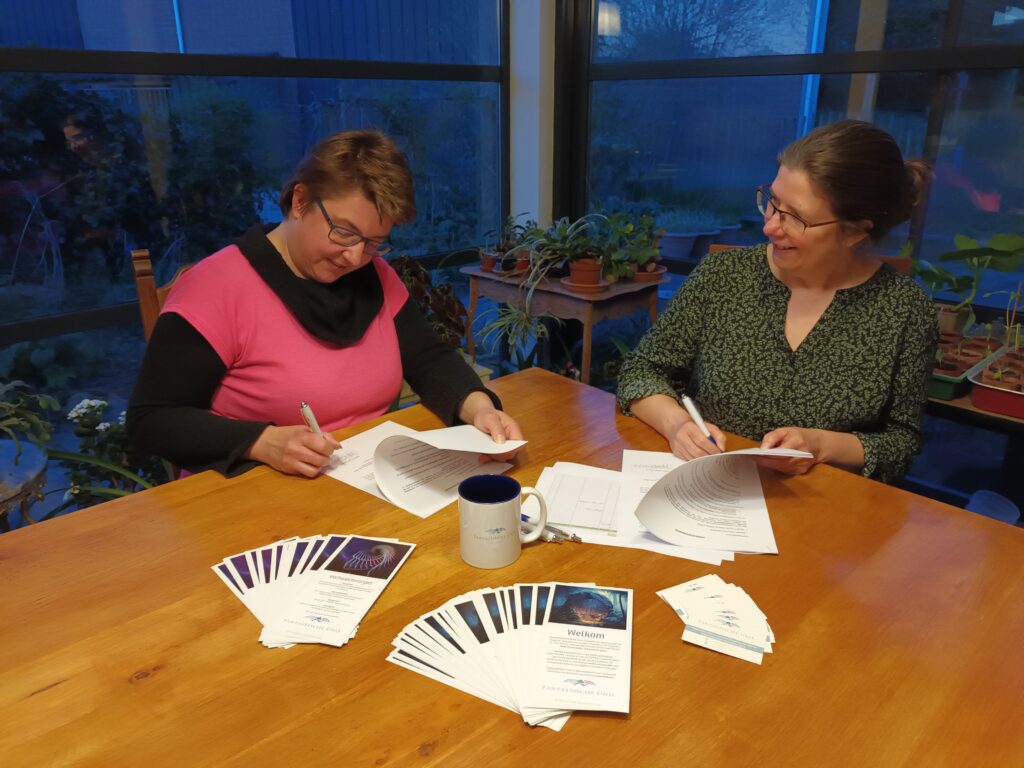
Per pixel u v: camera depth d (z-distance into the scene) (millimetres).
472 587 833
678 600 807
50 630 756
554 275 2797
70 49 2078
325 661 715
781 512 1009
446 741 621
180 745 614
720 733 631
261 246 1282
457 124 3164
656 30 2910
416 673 700
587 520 980
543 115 3182
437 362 1426
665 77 2895
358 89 2787
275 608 790
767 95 2646
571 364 3066
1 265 2105
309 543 914
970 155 2223
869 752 612
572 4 3088
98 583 835
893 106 2357
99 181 2232
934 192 2326
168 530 950
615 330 3391
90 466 1994
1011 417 1789
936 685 688
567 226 2807
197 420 1160
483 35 3148
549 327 3385
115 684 683
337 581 836
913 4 2227
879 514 1006
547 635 747
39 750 609
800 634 758
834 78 2467
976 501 2178
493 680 689
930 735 631
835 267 1272
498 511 844
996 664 717
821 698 671
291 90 2600
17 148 2061
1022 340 2020
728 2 2658
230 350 1255
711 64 2740
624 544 927
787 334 1315
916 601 814
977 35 2121
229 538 930
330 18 2643
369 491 1059
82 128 2162
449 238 3303
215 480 1088
